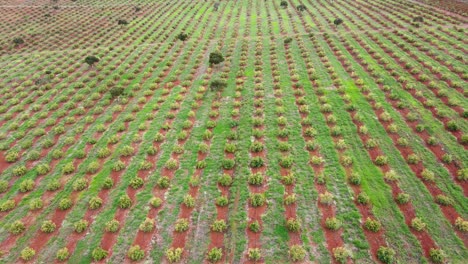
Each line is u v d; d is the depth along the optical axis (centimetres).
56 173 2573
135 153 2720
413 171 2292
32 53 5528
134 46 5484
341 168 2369
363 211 2008
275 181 2297
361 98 3288
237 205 2123
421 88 3372
